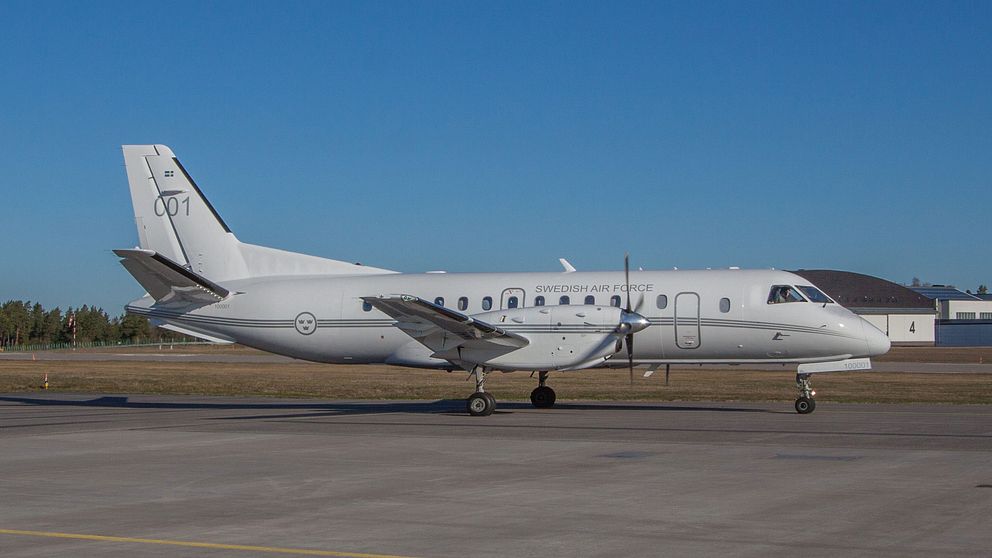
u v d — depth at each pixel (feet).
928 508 30.40
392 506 31.50
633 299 73.51
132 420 67.51
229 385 120.16
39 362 206.69
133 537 26.99
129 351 310.65
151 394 105.91
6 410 79.56
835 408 75.41
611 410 74.02
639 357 74.33
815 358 71.20
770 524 28.14
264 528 28.09
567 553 24.73
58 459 44.52
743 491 33.94
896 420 62.59
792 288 71.51
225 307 82.28
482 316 71.05
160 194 84.84
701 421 62.75
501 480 36.94
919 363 177.47
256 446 49.47
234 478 37.96
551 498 32.78
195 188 84.64
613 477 37.52
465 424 61.87
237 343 82.99
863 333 69.77
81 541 26.50
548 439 51.98
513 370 70.23
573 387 111.75
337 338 79.97
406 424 62.23
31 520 29.55
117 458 44.75
